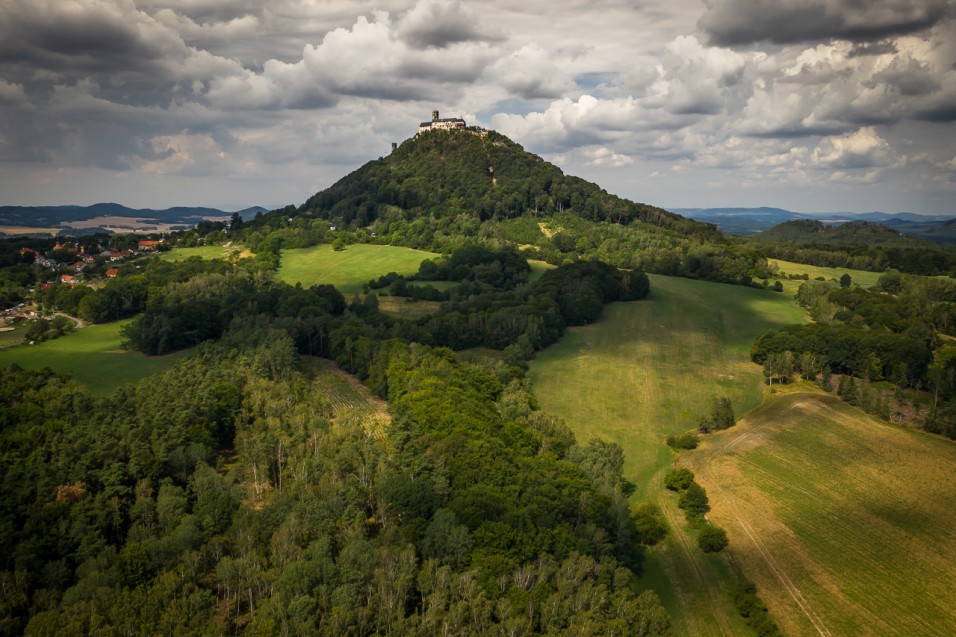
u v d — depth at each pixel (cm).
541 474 10394
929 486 11325
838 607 8781
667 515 11219
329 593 7575
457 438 10600
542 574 8200
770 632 8425
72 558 8075
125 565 7769
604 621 7775
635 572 9719
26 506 8406
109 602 7225
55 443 9531
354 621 7319
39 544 7862
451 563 8338
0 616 7031
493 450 10462
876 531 10194
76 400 11175
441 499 9338
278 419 11481
